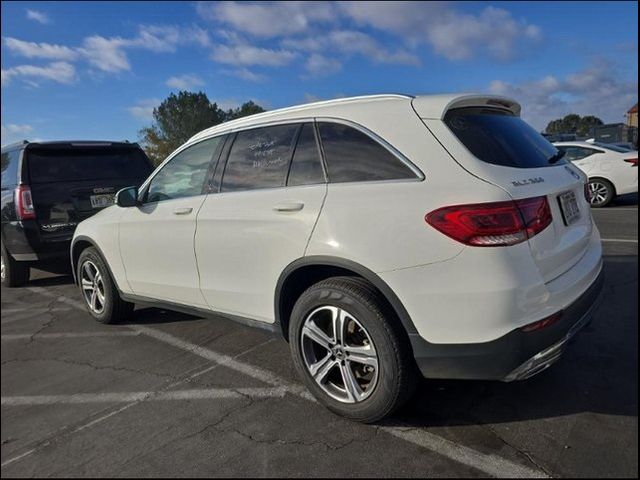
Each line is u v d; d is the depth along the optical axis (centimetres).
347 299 269
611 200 1048
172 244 383
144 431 294
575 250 283
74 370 386
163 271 399
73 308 557
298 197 297
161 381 356
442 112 269
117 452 276
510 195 240
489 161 256
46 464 270
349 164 285
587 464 237
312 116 310
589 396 294
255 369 364
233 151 352
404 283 252
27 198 600
